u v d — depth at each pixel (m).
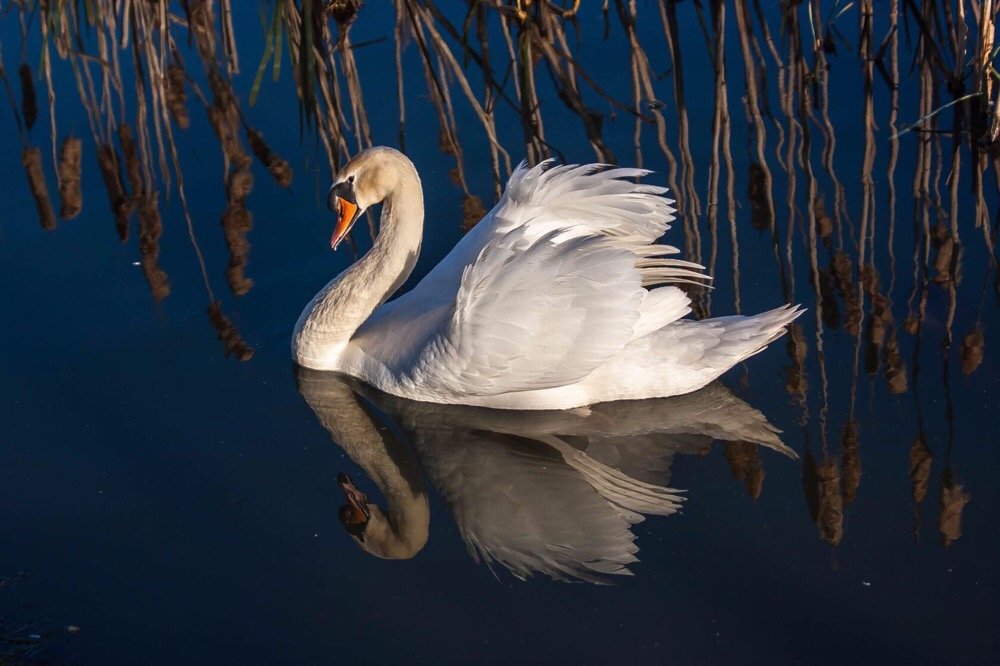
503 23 17.97
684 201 14.74
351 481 11.34
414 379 12.35
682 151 15.65
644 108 16.48
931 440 11.11
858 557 9.94
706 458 11.24
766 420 11.60
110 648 9.41
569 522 10.66
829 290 13.21
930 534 10.12
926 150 15.45
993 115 15.31
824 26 17.66
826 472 10.85
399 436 12.12
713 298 13.20
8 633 9.53
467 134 16.17
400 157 12.90
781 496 10.63
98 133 16.36
